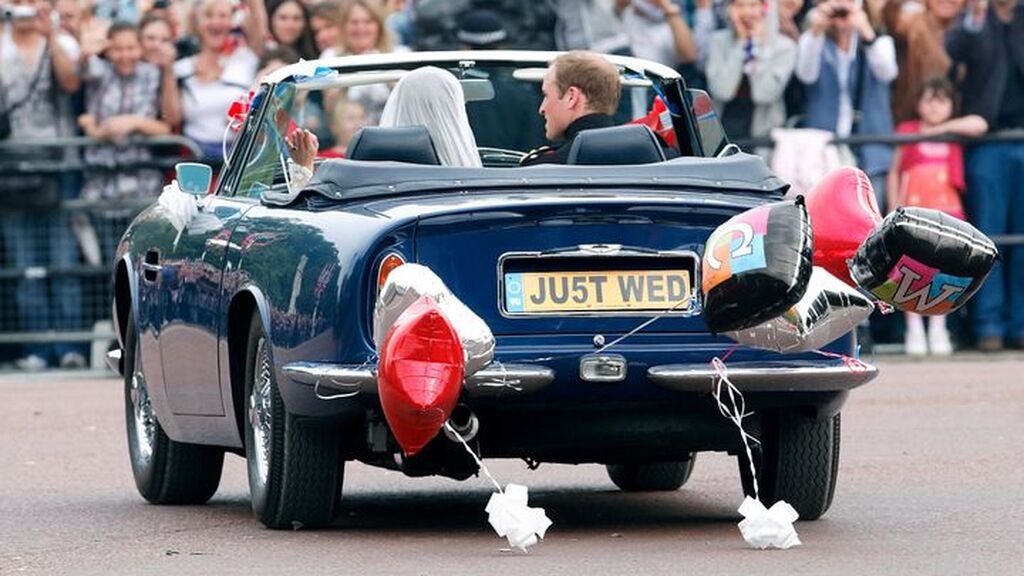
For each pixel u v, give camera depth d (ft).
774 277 80.53
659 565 79.97
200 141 201.05
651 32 200.64
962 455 125.70
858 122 204.85
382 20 196.75
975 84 206.08
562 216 84.94
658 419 86.28
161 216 108.17
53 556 87.35
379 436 86.07
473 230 84.58
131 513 104.06
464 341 80.43
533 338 84.33
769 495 92.99
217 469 107.34
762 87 202.39
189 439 103.09
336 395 84.69
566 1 200.44
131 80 200.64
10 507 107.04
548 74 99.50
